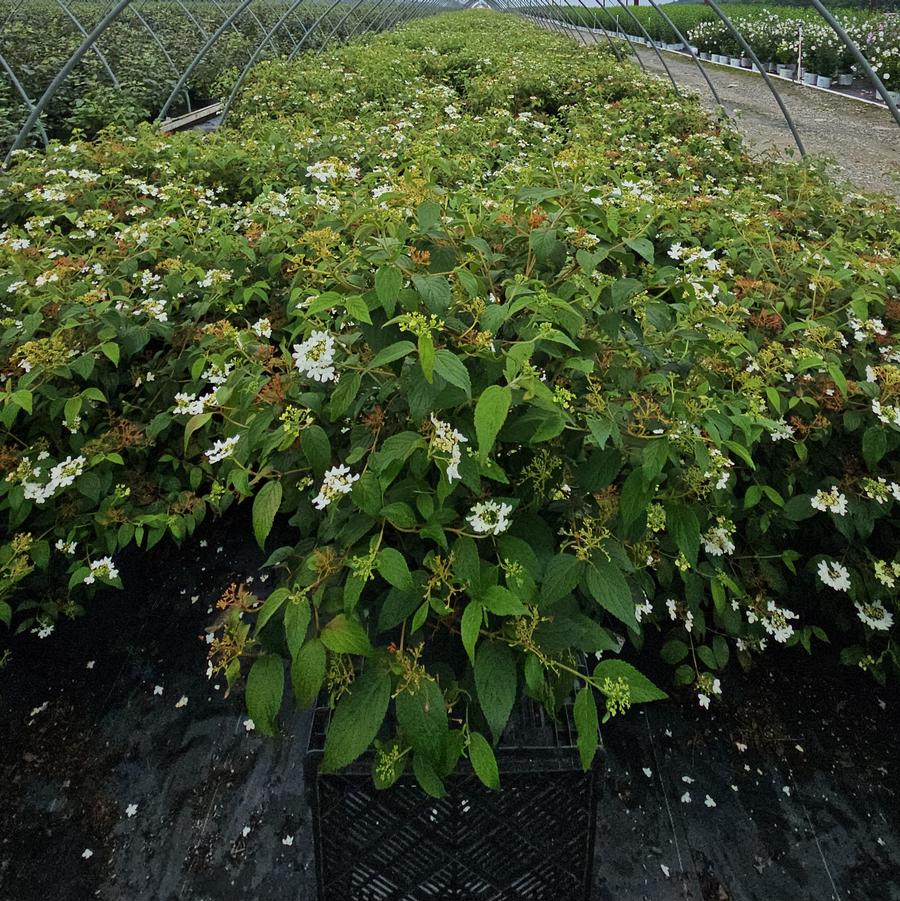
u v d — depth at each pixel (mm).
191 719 2191
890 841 1873
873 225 3484
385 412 1416
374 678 1098
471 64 9969
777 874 1805
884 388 1907
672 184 4062
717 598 1860
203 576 2688
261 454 1514
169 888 1777
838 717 2180
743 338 1878
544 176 2379
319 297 1245
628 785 1994
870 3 18891
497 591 1125
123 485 2195
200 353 2256
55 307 2381
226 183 4266
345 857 1417
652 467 1236
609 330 1532
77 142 4273
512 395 1192
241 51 12688
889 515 2098
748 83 15312
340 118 6383
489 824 1384
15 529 2254
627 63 9773
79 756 2088
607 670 1144
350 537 1230
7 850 1852
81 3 15461
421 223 1586
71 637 2451
